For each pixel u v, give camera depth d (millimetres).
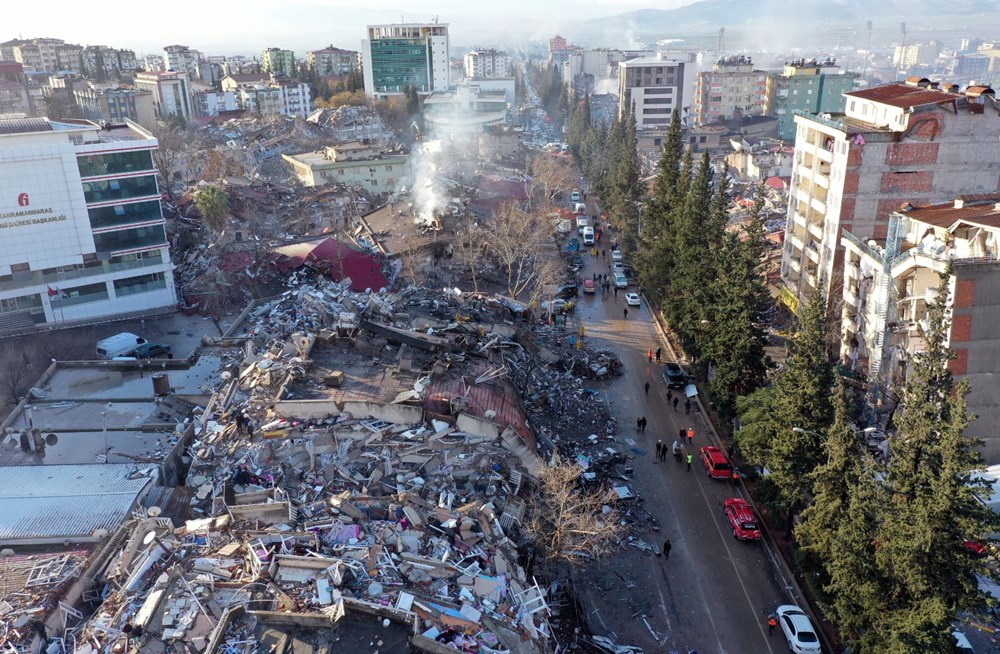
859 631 35969
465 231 96500
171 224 103250
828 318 69562
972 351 49656
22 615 29047
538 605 32406
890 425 53688
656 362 74125
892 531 33812
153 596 29250
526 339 68375
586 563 43906
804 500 44562
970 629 40375
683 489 53188
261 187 120312
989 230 51656
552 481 40969
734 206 120375
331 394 45281
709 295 63875
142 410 51531
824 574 40312
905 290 55906
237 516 34812
